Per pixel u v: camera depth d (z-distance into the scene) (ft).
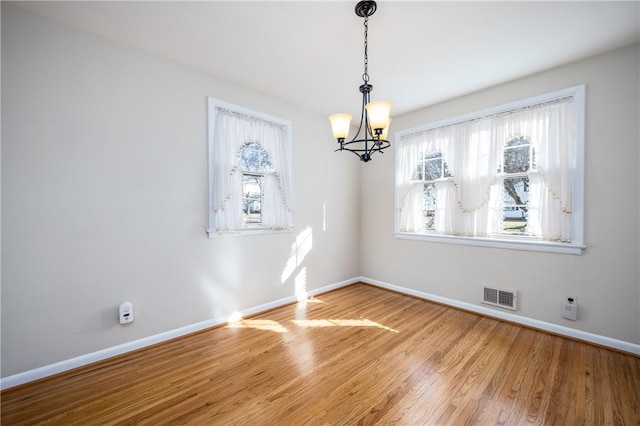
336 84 9.76
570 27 6.63
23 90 6.10
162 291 8.16
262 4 5.89
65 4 5.88
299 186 11.88
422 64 8.36
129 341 7.59
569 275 8.36
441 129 11.27
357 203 14.58
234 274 9.78
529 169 9.14
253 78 9.34
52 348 6.52
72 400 5.71
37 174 6.29
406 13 6.14
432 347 7.83
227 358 7.29
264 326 9.30
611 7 5.93
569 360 7.13
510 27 6.64
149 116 7.86
